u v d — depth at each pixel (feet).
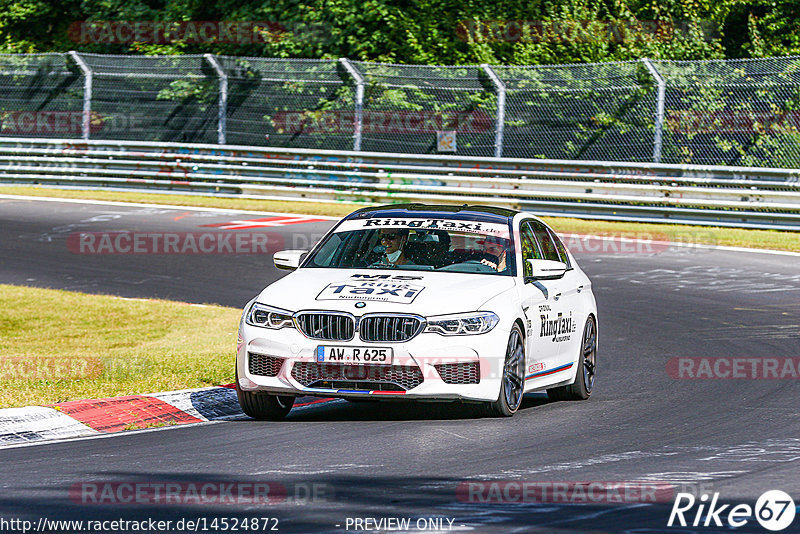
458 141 293.23
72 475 70.95
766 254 210.38
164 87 328.08
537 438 83.87
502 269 96.89
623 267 197.47
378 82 290.76
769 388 108.99
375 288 89.86
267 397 92.12
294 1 336.70
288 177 292.81
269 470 72.28
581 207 253.85
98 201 288.10
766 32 358.02
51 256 211.20
